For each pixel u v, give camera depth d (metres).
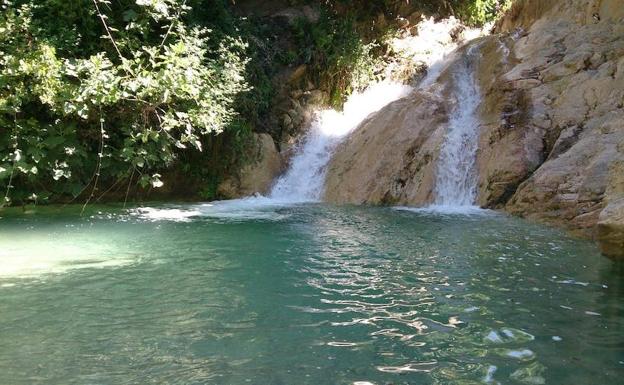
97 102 10.20
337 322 4.35
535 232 8.05
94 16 11.64
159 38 12.47
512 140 10.75
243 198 13.15
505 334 4.07
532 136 10.57
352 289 5.27
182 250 7.00
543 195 9.16
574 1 12.91
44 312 4.58
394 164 12.22
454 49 16.11
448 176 11.46
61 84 10.19
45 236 7.95
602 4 12.33
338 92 16.09
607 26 11.91
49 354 3.70
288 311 4.62
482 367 3.50
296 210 10.87
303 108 15.39
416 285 5.38
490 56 13.64
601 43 11.49
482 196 10.76
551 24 12.78
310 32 16.58
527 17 15.04
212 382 3.29
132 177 12.38
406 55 16.86
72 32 11.07
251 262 6.38
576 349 3.79
